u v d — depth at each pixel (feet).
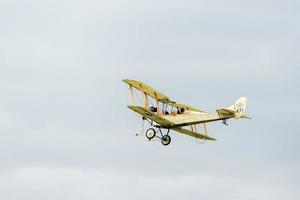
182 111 411.75
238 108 408.46
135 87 413.18
